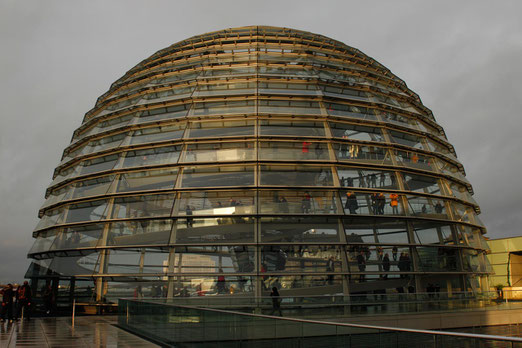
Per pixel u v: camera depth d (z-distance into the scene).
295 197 23.86
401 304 21.64
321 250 22.73
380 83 32.38
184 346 12.55
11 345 13.23
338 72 31.12
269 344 8.86
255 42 32.69
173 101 28.27
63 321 21.41
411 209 24.89
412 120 30.38
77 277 23.55
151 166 25.20
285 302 19.91
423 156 28.28
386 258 23.14
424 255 23.98
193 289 21.81
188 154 25.44
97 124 30.77
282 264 22.23
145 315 16.08
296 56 31.77
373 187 24.81
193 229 23.06
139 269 22.59
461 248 25.81
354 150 26.06
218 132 26.34
